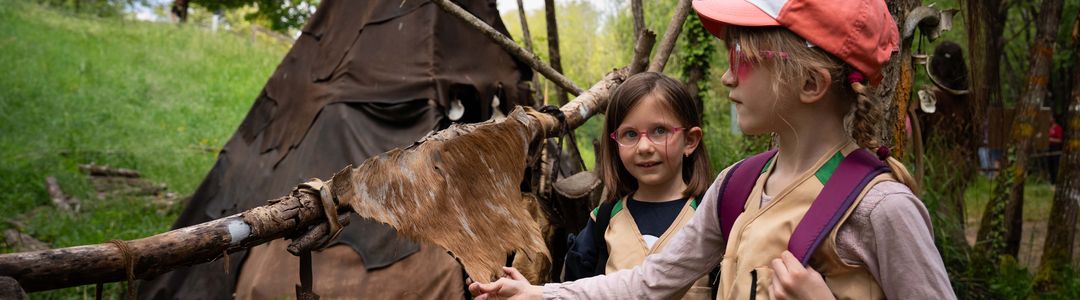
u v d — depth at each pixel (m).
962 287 5.24
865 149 1.53
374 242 4.05
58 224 6.99
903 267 1.43
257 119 5.36
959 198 5.84
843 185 1.49
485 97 4.64
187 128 11.97
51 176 8.30
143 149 10.26
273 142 5.04
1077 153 5.33
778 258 1.51
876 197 1.46
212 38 18.30
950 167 5.76
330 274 4.03
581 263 2.82
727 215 1.67
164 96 13.53
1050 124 9.29
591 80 11.05
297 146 4.79
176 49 16.88
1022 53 10.02
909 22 2.94
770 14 1.51
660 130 2.66
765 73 1.54
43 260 1.61
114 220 7.29
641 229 2.69
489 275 2.12
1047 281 5.34
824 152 1.54
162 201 8.30
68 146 9.95
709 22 1.65
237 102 14.06
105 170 9.20
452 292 3.83
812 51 1.49
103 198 8.20
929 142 5.80
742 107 1.58
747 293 1.53
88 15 19.09
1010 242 6.14
